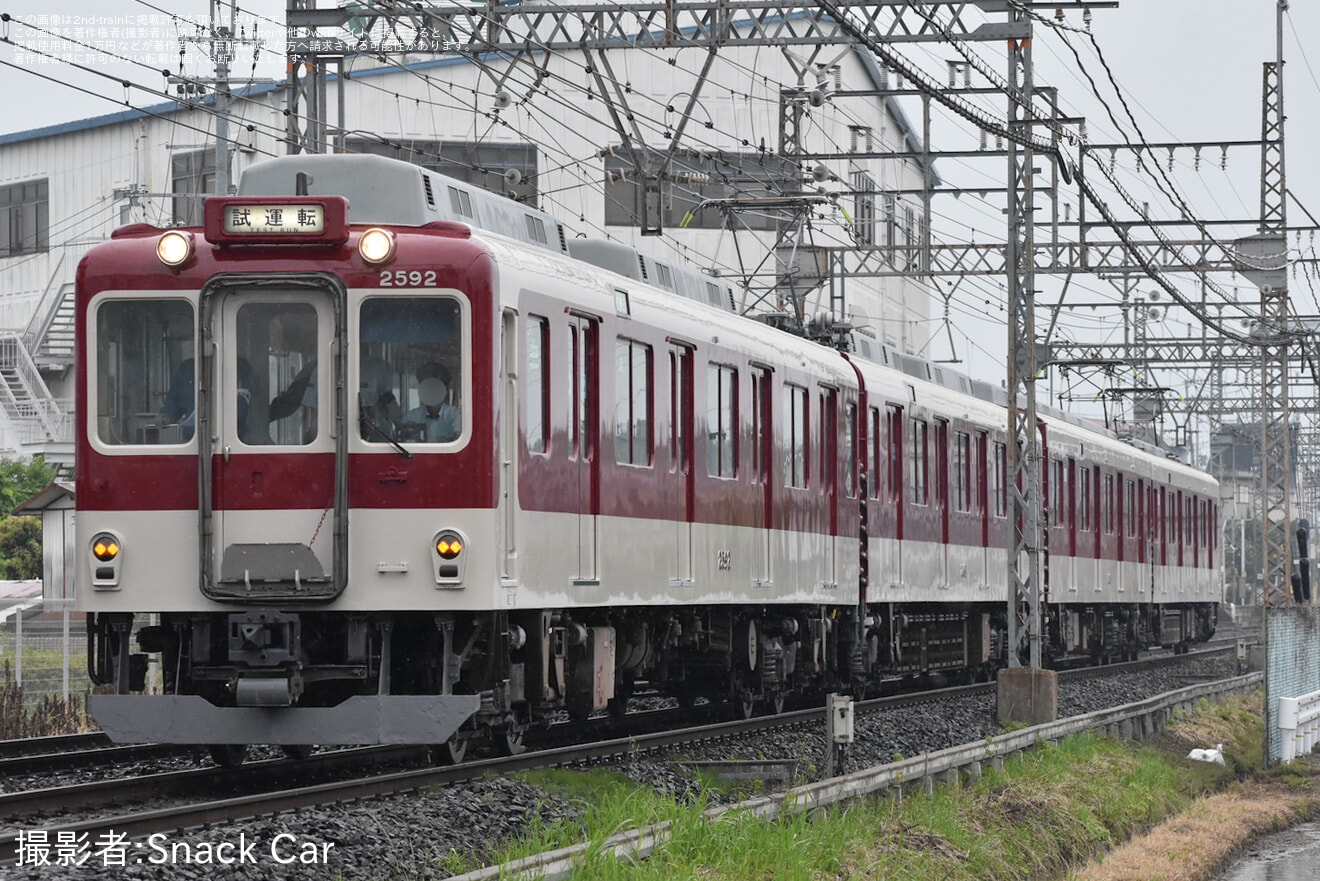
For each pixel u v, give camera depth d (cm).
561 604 4281
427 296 3850
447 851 3253
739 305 6172
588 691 4697
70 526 11106
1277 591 12662
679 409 5138
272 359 3875
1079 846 5050
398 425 3844
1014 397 7538
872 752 5622
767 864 3366
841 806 4138
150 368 3906
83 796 3638
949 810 4478
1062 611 9794
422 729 3747
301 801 3478
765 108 13525
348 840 3134
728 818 3509
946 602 8062
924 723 6475
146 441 3891
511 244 4178
